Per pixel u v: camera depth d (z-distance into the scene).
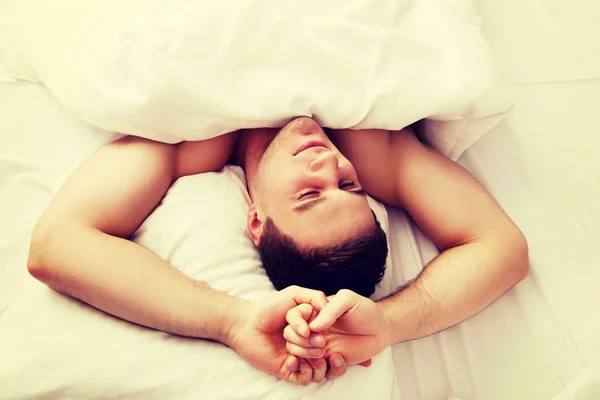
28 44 0.91
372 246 0.75
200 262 0.74
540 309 0.79
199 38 0.78
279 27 0.80
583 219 0.86
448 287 0.75
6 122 0.87
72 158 0.84
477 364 0.77
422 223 0.86
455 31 0.87
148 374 0.66
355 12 0.84
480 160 0.95
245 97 0.79
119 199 0.73
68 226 0.69
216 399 0.65
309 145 0.77
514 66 1.04
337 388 0.68
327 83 0.80
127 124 0.78
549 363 0.75
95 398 0.65
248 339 0.67
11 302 0.72
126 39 0.82
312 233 0.73
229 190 0.83
